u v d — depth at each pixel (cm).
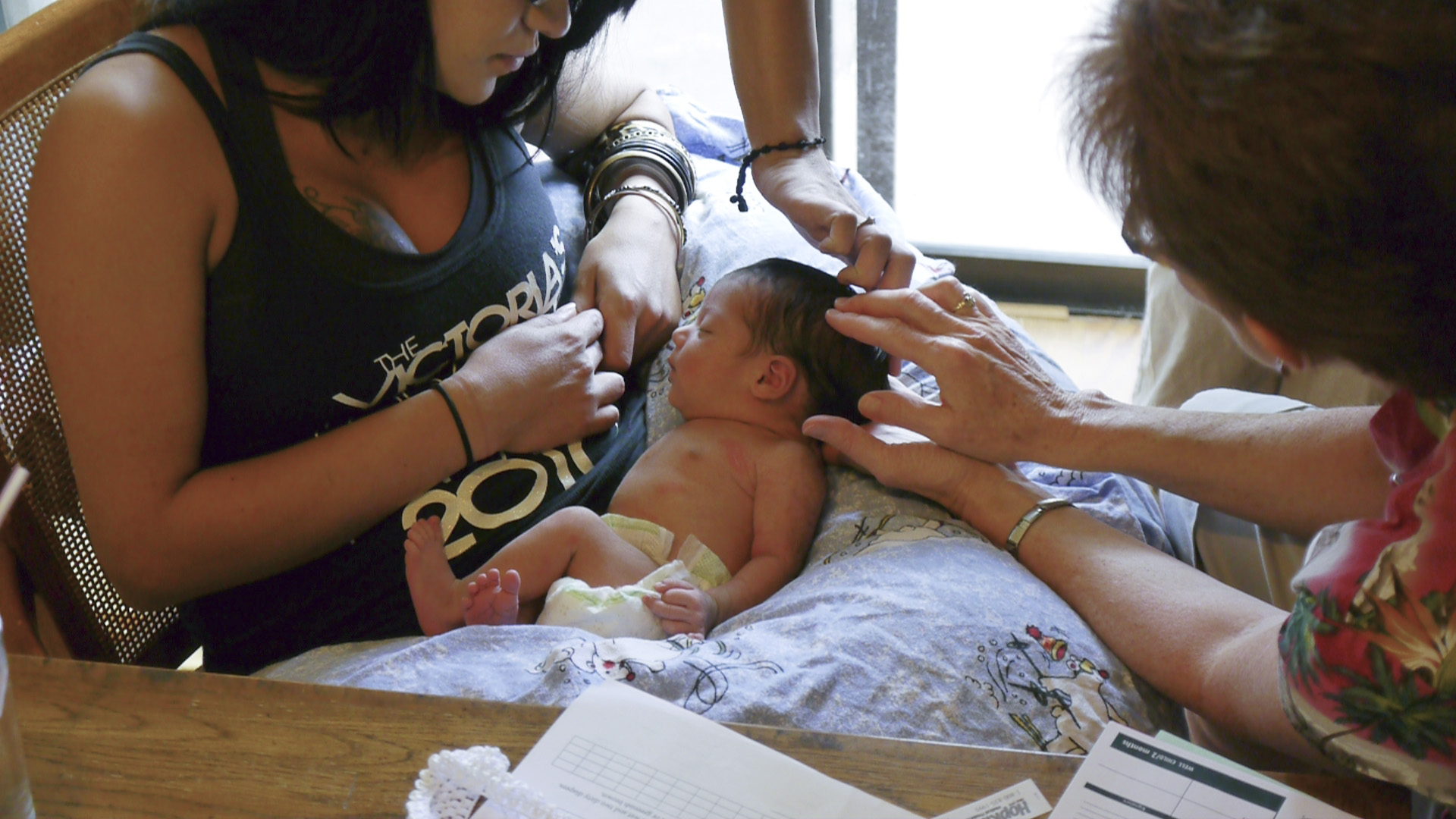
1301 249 53
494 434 121
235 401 110
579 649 93
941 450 118
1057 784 67
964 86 255
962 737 92
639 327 147
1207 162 54
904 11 247
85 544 130
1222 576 121
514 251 127
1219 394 127
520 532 125
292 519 108
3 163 115
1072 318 261
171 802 65
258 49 103
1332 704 63
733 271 145
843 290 140
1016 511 114
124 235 96
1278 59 50
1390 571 60
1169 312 172
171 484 105
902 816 65
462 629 102
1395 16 48
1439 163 49
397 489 115
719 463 133
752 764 67
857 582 107
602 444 138
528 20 108
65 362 99
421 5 104
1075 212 265
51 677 73
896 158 263
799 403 137
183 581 109
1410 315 54
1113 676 98
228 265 104
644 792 65
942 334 117
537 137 166
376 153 115
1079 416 111
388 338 114
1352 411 100
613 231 154
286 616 118
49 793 65
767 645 97
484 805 64
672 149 168
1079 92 62
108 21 120
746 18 138
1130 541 109
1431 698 60
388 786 66
